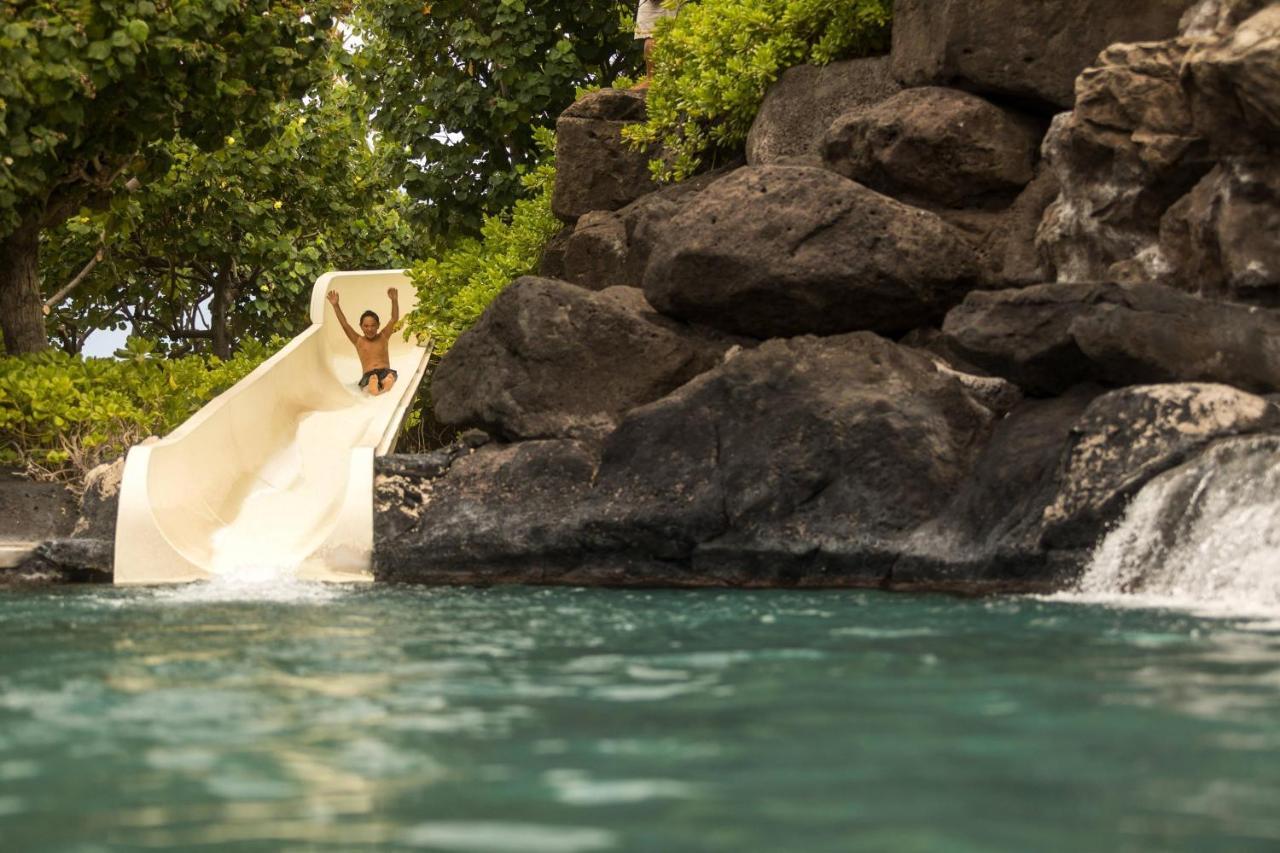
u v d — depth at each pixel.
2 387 14.31
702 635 6.72
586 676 5.43
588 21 22.69
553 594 9.43
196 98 15.83
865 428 10.09
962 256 11.34
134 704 4.88
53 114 14.20
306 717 4.60
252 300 29.05
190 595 9.62
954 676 5.22
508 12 21.94
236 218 26.52
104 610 8.45
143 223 26.30
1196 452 8.36
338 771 3.81
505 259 17.11
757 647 6.21
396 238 30.62
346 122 28.19
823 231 11.27
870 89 13.21
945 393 10.31
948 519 9.61
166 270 29.70
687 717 4.51
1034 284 11.21
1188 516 8.07
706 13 14.73
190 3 14.73
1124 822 3.20
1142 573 8.26
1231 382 9.09
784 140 13.55
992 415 10.34
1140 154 10.09
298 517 13.06
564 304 11.91
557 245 16.47
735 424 10.61
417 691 5.11
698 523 10.40
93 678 5.50
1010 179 11.87
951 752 3.93
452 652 6.23
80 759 3.99
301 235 28.83
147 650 6.40
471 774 3.76
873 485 9.99
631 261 14.30
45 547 11.30
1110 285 9.34
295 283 27.92
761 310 11.55
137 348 16.89
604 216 15.37
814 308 11.34
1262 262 9.30
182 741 4.23
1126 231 10.41
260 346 21.11
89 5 14.00
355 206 29.48
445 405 12.45
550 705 4.77
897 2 12.88
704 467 10.59
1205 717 4.38
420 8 22.61
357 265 30.34
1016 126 12.02
